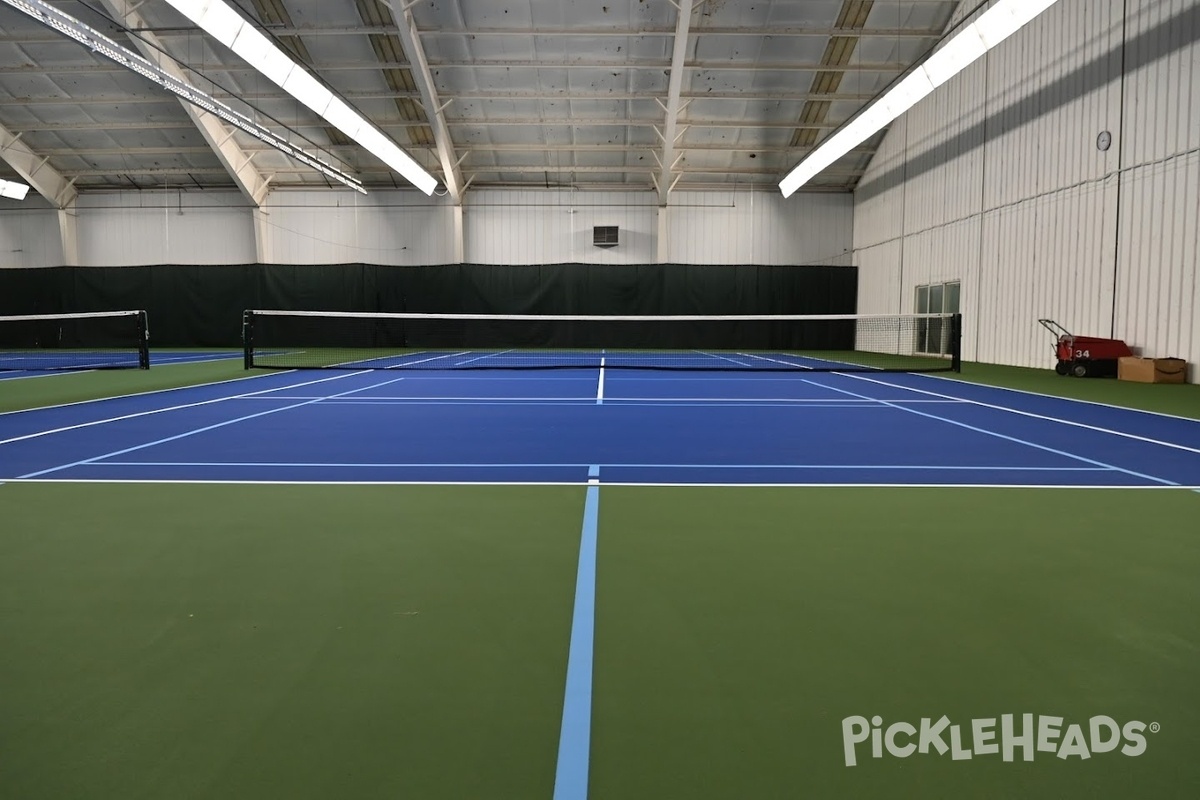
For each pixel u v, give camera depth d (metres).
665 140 18.81
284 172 22.92
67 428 6.57
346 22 16.23
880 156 21.59
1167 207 11.32
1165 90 11.34
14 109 19.72
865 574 2.84
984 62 16.12
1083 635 2.29
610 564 2.96
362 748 1.70
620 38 16.81
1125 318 12.21
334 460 5.13
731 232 23.55
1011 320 15.31
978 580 2.78
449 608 2.52
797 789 1.56
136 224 23.92
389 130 20.38
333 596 2.62
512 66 17.59
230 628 2.35
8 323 23.72
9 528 3.46
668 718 1.83
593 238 23.48
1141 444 5.82
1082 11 13.09
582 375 13.23
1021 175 14.91
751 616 2.44
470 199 23.45
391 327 23.67
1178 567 2.92
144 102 19.41
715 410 8.06
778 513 3.74
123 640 2.27
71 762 1.64
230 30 12.82
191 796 1.53
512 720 1.82
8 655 2.17
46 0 15.44
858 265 23.31
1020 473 4.73
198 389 10.30
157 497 4.06
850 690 1.96
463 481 4.47
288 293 23.52
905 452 5.48
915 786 1.57
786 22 16.38
